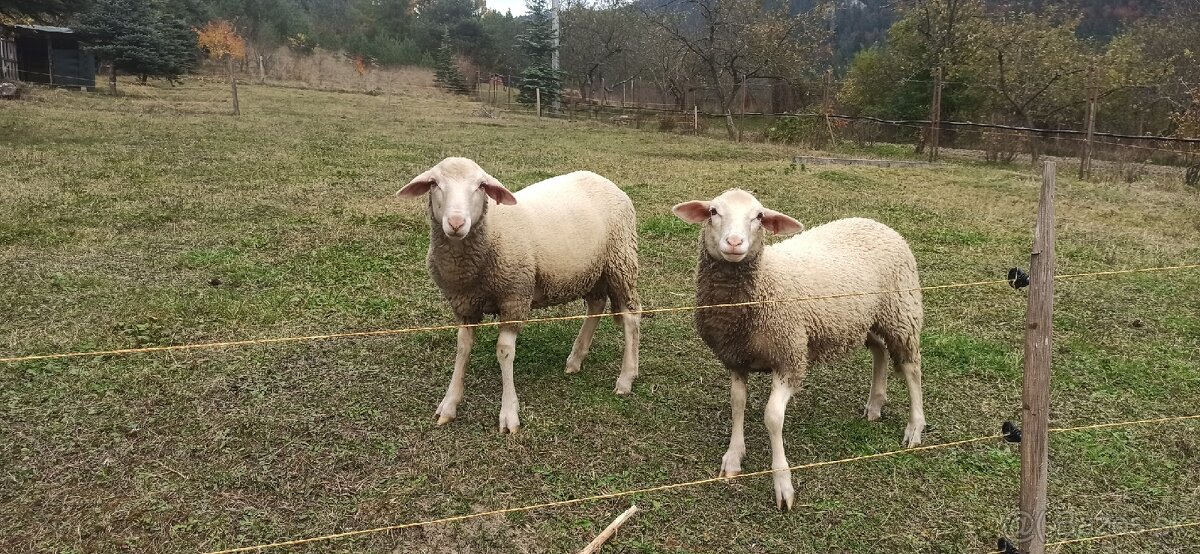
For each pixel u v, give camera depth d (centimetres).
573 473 396
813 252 427
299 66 4269
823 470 408
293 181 1104
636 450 422
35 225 779
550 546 339
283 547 331
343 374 493
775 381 388
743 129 2545
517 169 1345
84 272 652
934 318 651
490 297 441
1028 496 286
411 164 1338
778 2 3366
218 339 539
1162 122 2384
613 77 4403
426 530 346
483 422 444
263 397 457
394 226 868
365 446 411
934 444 439
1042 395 277
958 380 527
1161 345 600
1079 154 2217
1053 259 269
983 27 2420
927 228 992
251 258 726
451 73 4147
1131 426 464
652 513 364
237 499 362
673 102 3569
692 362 543
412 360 521
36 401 437
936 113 2067
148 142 1385
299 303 616
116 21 2612
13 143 1267
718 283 383
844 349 421
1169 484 406
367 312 606
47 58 2569
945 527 362
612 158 1598
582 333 518
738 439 405
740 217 359
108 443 402
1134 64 2489
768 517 366
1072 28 2486
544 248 453
